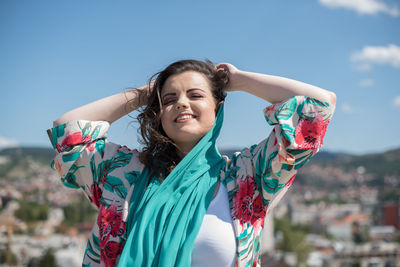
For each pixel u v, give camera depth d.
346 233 104.69
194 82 1.82
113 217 1.74
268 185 1.73
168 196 1.70
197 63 1.91
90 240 1.77
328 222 107.69
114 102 2.06
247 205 1.71
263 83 1.88
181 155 1.89
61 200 104.56
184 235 1.58
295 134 1.71
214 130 1.86
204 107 1.80
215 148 1.85
